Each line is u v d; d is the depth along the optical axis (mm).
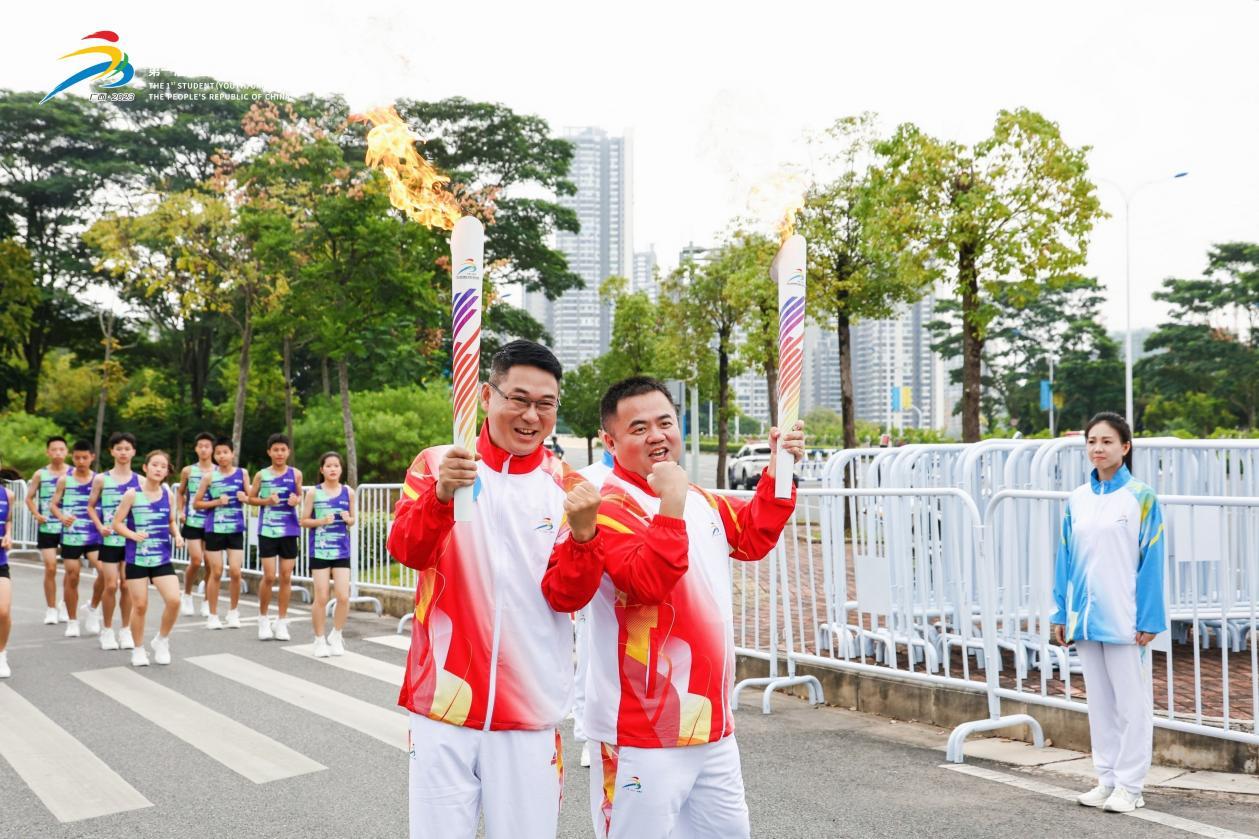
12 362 36062
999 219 14266
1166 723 5039
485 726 2586
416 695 2641
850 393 18344
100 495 9047
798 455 2867
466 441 2379
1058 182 14070
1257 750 4812
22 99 37000
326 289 18109
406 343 22375
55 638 9539
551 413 2672
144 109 37500
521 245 37625
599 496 2455
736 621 8586
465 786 2613
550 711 2646
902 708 6164
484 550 2621
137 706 6664
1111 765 4492
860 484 7801
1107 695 4492
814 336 111938
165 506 8141
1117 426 4559
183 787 4969
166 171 37438
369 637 9336
